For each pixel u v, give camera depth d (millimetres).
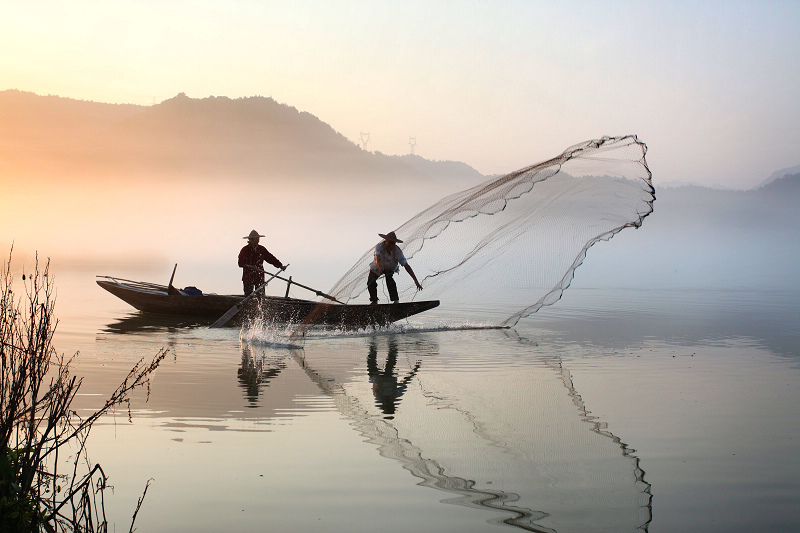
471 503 4750
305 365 9805
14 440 5320
